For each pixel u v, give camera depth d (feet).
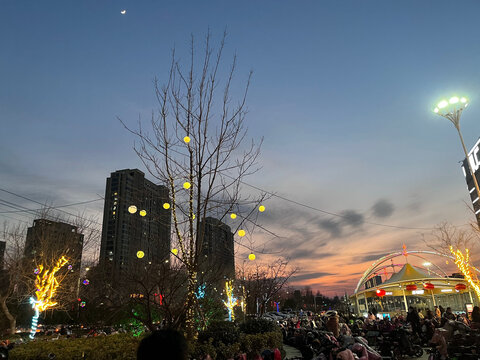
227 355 33.58
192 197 33.19
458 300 90.79
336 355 29.50
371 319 71.51
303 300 342.44
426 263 107.55
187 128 33.91
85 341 36.19
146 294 30.81
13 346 32.60
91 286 92.48
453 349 36.40
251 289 93.09
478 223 74.23
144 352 6.27
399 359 43.37
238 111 35.63
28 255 83.51
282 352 44.50
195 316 36.83
